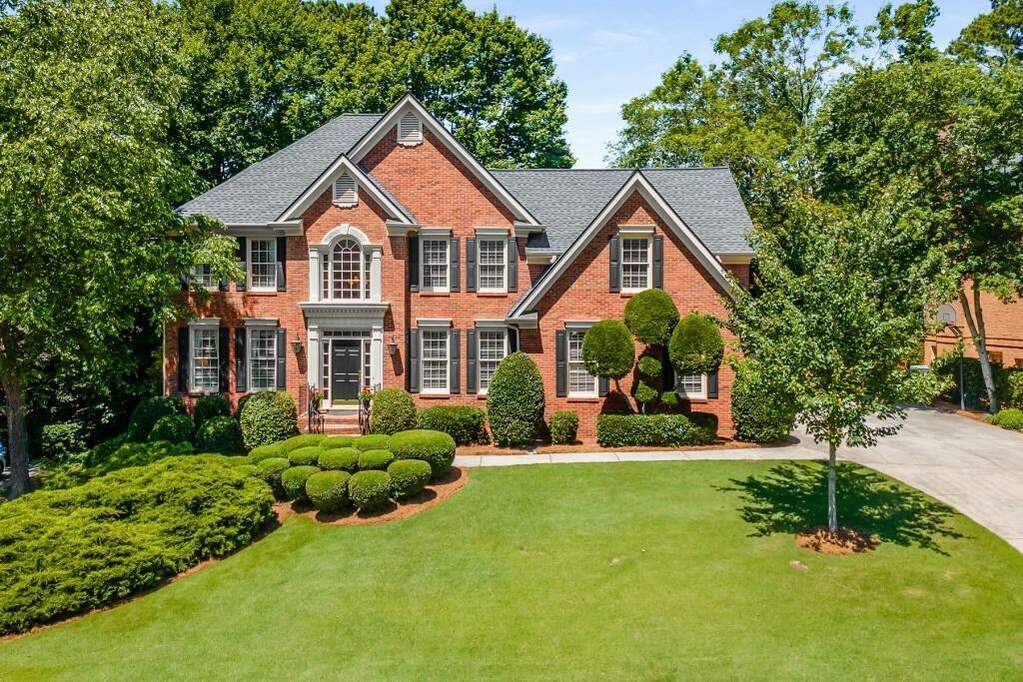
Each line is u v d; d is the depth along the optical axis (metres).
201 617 11.09
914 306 12.36
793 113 42.97
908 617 10.35
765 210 37.25
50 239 16.08
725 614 10.57
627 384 22.22
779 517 14.57
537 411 21.09
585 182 27.30
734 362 13.70
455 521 14.98
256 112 36.59
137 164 17.48
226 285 23.95
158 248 18.83
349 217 23.39
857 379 12.22
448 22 42.16
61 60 17.19
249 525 14.33
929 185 24.42
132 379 27.19
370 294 23.56
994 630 9.94
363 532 14.57
